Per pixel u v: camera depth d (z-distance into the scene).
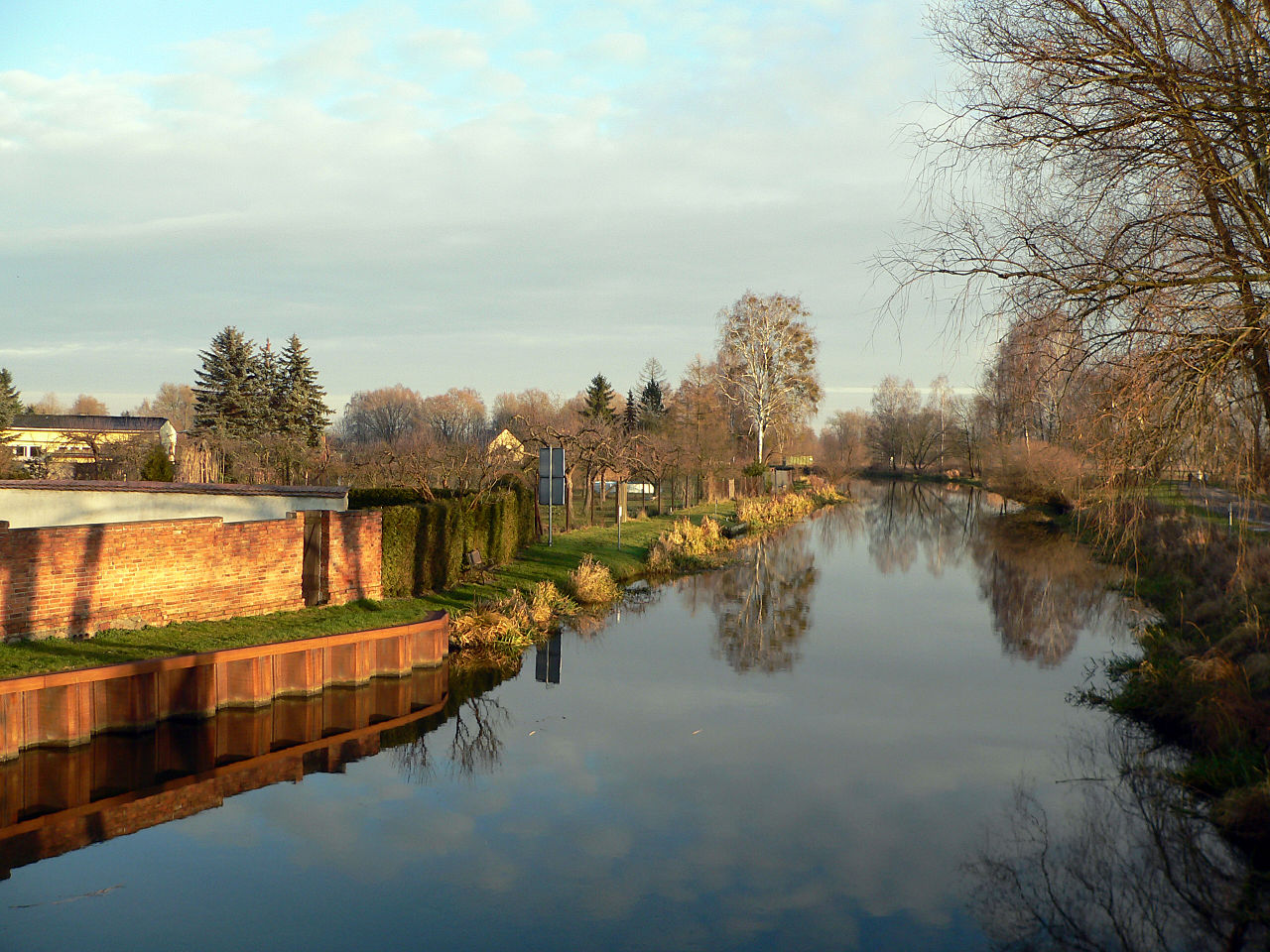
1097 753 11.40
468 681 14.59
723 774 10.64
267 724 11.99
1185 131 7.64
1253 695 11.23
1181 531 21.06
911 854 8.62
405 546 17.55
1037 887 7.94
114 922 7.17
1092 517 9.48
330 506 19.23
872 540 36.66
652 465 39.84
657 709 13.20
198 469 31.78
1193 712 11.48
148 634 12.49
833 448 94.19
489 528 22.66
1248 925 7.30
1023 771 10.80
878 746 11.69
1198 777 9.96
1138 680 13.38
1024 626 19.45
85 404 118.38
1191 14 7.89
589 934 7.09
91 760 10.32
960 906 7.66
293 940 6.91
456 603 17.91
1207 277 7.82
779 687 14.45
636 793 10.02
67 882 7.86
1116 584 23.62
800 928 7.24
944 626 19.47
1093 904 7.64
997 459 45.09
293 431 49.91
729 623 19.61
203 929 7.07
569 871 8.17
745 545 34.47
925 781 10.45
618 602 21.86
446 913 7.38
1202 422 8.02
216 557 13.91
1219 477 8.55
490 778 10.41
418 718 12.67
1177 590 18.59
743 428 58.75
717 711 13.13
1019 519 45.50
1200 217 8.21
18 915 7.26
